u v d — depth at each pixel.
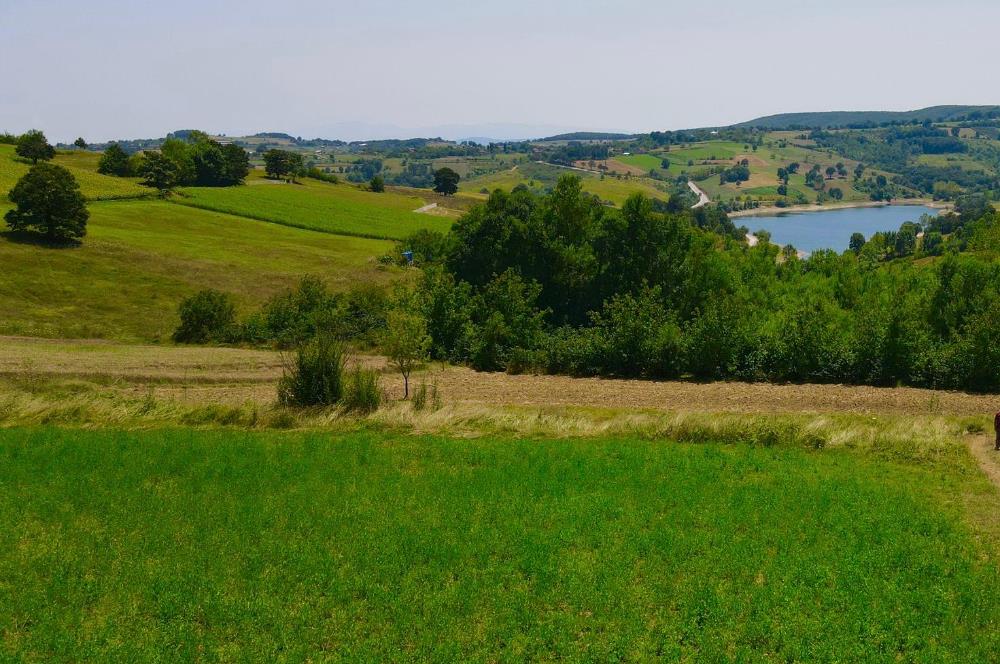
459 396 39.56
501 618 14.55
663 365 45.41
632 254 59.62
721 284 58.72
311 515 19.84
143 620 14.60
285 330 57.34
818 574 16.28
